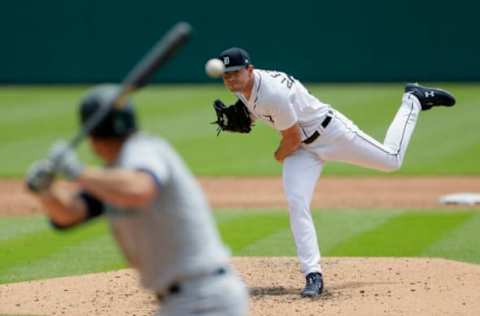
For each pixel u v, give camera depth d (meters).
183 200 14.57
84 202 14.79
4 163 62.91
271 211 46.03
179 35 14.61
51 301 27.66
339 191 53.69
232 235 39.56
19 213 46.59
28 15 97.50
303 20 95.12
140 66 14.55
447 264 32.53
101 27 96.50
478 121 76.81
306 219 28.25
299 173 28.30
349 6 94.94
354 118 77.69
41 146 68.56
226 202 49.41
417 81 95.56
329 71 95.88
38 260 34.78
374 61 95.62
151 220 14.54
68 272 32.66
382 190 53.75
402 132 30.16
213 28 96.31
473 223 41.84
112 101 14.34
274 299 27.62
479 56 94.50
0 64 98.62
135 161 14.04
